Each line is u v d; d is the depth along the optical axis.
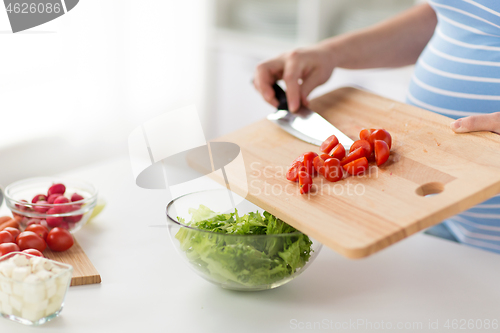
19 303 0.67
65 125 2.37
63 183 1.02
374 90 2.00
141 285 0.79
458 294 0.79
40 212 0.89
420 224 0.65
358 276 0.83
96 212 0.97
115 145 2.57
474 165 0.75
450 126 0.86
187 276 0.82
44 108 2.28
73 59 2.28
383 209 0.68
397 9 2.08
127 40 2.43
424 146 0.82
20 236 0.82
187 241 0.71
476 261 0.89
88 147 2.47
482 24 0.90
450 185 0.71
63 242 0.85
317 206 0.71
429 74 1.02
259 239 0.69
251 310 0.74
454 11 0.94
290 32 2.27
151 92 2.60
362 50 1.16
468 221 1.03
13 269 0.68
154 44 2.53
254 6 2.38
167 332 0.68
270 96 1.09
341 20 2.18
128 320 0.71
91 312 0.72
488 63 0.91
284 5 2.29
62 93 2.31
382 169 0.78
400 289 0.80
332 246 0.64
